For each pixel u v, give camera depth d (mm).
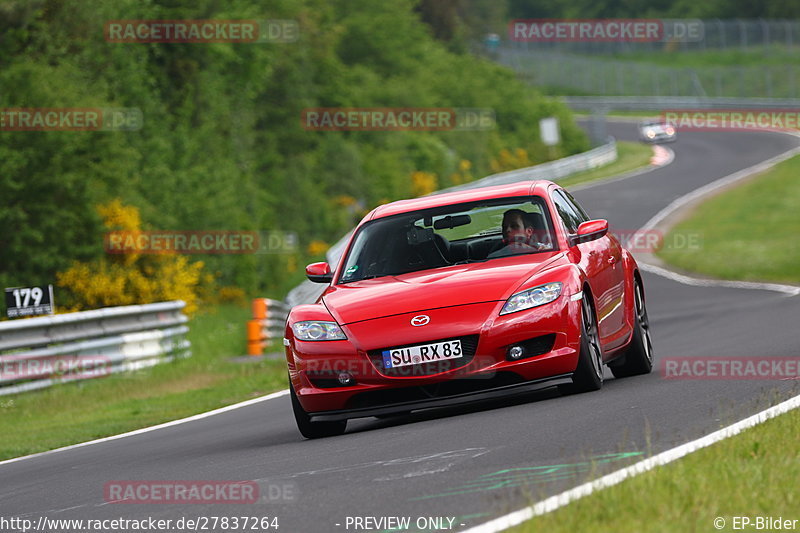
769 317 49812
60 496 22812
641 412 23750
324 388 26438
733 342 40500
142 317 59625
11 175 82625
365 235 30500
